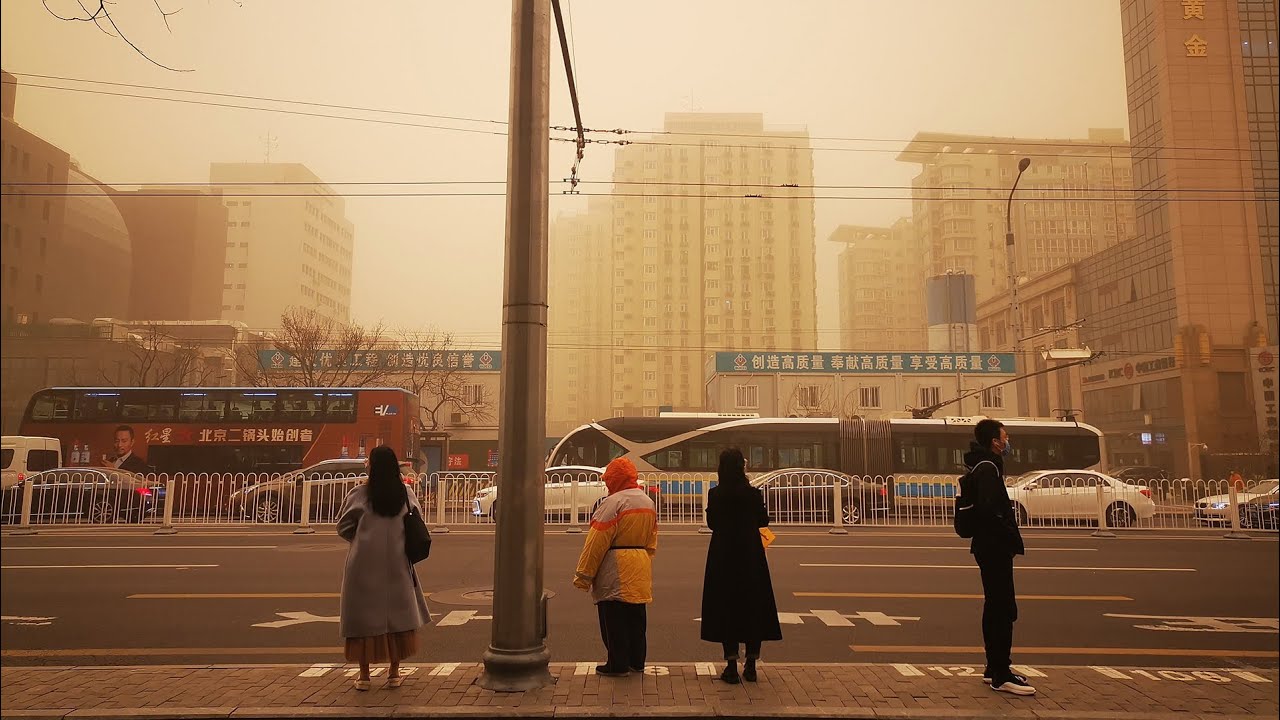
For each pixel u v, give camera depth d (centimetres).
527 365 539
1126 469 4350
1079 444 2497
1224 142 5025
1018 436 2495
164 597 898
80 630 734
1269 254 4894
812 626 754
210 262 10875
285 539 1501
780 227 11538
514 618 518
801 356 4356
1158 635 723
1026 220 10562
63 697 493
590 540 544
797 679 539
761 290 11362
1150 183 5278
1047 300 6444
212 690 507
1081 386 5756
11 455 2125
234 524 1830
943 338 5556
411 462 2531
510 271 547
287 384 4347
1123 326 5491
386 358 4581
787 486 1998
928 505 2398
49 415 2381
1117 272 5572
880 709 471
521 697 490
